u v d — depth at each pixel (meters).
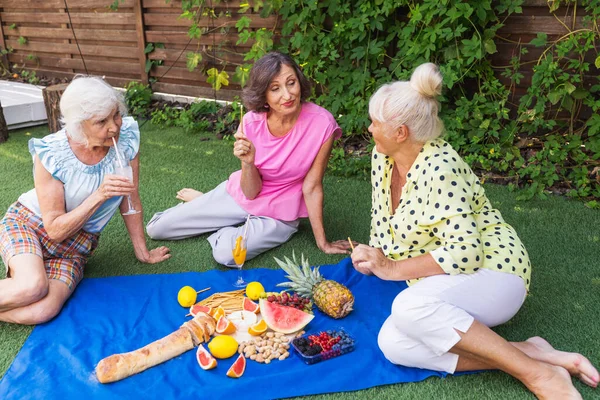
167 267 3.29
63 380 2.30
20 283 2.60
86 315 2.77
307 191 3.37
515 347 2.15
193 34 5.94
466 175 2.34
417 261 2.28
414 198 2.34
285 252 3.46
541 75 4.27
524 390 2.23
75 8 7.12
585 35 4.18
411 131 2.23
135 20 6.65
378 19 4.76
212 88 6.43
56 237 2.76
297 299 2.74
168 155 5.24
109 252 3.47
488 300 2.23
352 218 3.94
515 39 4.61
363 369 2.35
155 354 2.38
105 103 2.55
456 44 4.54
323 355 2.40
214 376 2.32
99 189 2.71
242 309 2.79
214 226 3.54
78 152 2.76
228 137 5.63
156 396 2.21
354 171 4.69
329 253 3.43
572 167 4.36
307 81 3.13
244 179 3.28
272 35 5.56
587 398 2.17
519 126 4.70
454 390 2.25
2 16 7.89
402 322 2.21
